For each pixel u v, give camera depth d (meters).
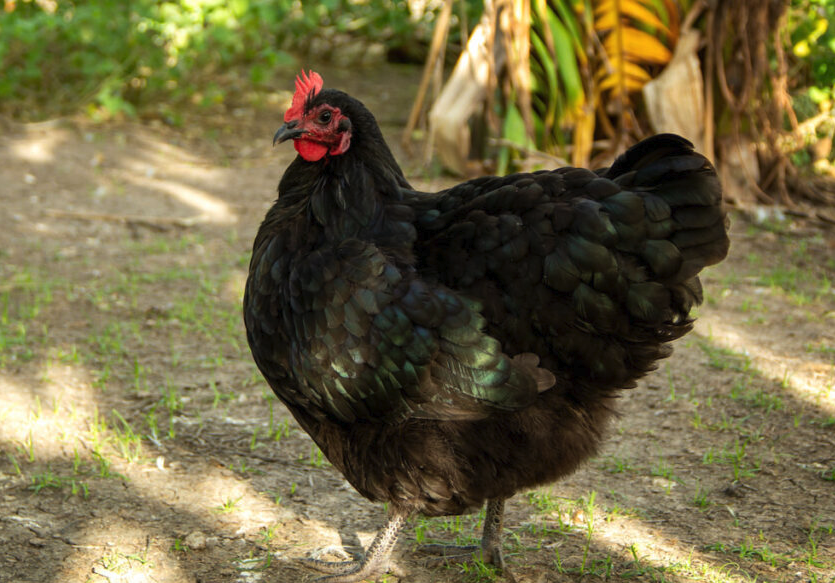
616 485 4.07
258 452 4.36
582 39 7.93
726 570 3.38
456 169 8.45
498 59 8.18
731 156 8.15
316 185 3.21
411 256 3.07
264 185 8.73
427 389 2.96
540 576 3.40
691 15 7.72
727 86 8.04
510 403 2.91
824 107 8.70
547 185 2.96
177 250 7.24
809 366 5.24
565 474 3.13
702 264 2.81
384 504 3.96
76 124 9.92
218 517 3.78
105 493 3.93
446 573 3.47
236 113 10.85
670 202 2.79
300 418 3.34
